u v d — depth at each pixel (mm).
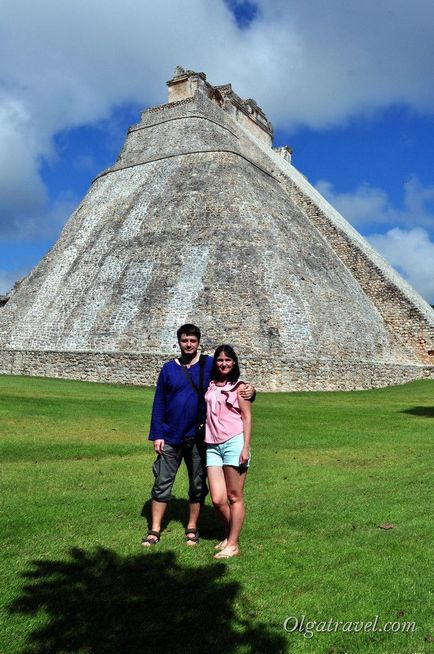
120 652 3729
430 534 6051
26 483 7633
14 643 3771
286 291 28578
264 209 32594
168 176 34594
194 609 4324
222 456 5684
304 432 13062
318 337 28062
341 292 32500
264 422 14477
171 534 5957
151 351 26703
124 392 21219
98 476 8242
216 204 31531
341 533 6055
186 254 29516
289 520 6480
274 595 4578
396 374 30422
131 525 6156
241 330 26750
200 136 37094
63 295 31438
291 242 32125
